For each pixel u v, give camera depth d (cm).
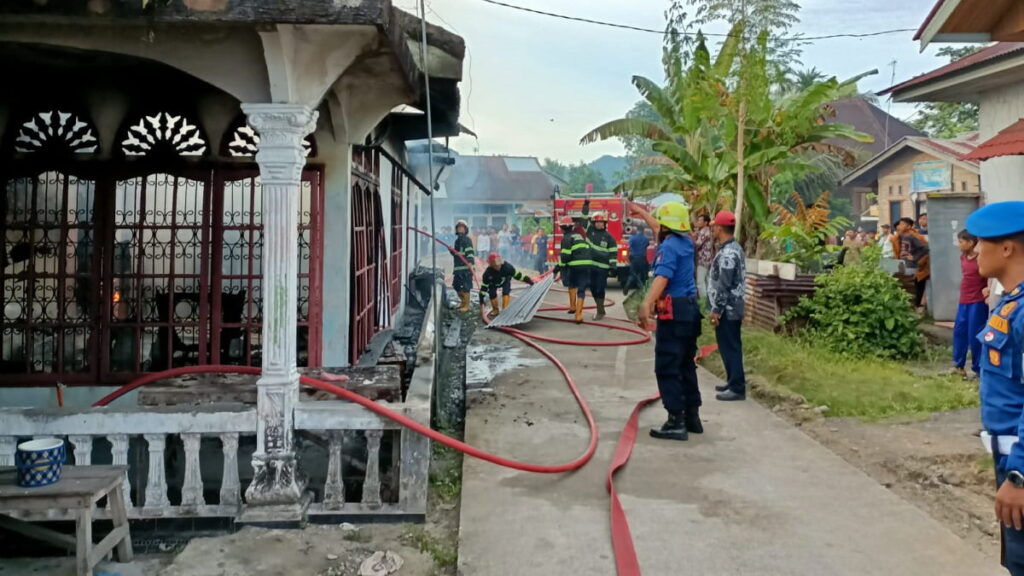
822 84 1208
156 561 388
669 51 1250
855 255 1223
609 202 1817
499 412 648
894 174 2150
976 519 418
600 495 447
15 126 586
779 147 1212
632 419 607
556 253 1944
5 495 335
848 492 450
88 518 343
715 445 549
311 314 619
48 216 596
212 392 468
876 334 892
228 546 389
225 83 409
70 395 596
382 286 916
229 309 620
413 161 1355
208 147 602
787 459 515
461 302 1430
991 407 253
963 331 770
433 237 557
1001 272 255
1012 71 909
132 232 602
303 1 362
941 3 647
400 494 429
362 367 527
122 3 357
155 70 525
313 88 417
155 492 420
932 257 1067
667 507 426
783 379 761
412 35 640
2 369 598
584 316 1311
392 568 366
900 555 362
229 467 422
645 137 1420
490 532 393
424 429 428
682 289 554
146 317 609
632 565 347
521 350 988
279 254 413
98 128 591
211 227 604
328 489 427
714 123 1336
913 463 507
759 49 1138
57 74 543
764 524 401
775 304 1009
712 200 1332
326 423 425
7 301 596
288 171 411
